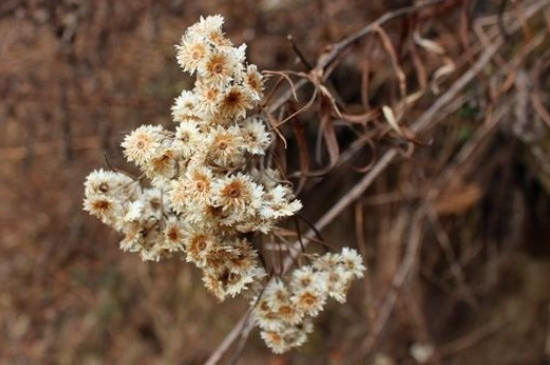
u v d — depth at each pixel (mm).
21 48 447
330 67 352
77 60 451
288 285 285
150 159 262
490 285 544
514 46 464
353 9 458
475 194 497
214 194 253
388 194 487
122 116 472
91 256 552
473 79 440
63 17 431
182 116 265
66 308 563
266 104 300
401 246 503
